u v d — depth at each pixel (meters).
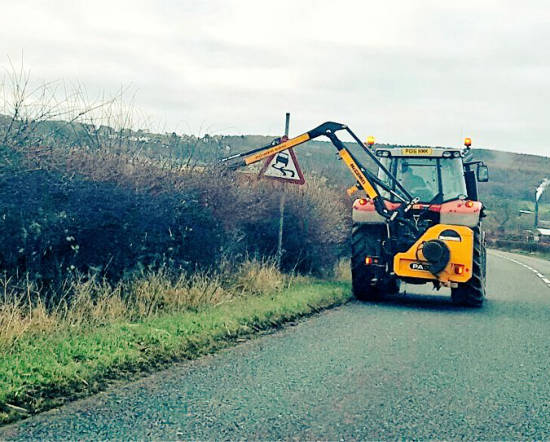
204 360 7.55
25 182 8.10
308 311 11.52
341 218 17.36
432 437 5.28
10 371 6.02
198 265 11.62
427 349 8.73
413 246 12.90
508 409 6.11
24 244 8.21
